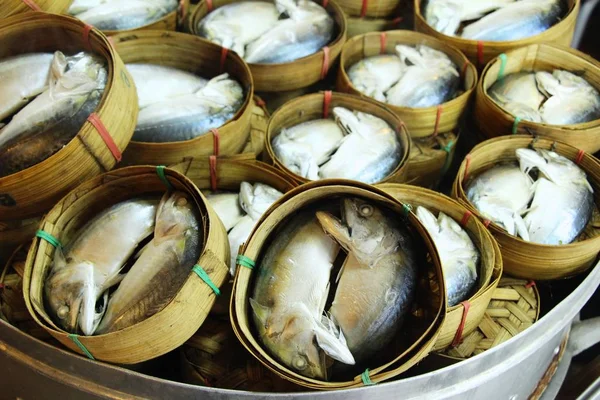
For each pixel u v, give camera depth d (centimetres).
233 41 73
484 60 74
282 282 54
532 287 62
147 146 62
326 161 67
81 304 52
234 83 67
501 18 75
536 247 59
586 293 61
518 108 69
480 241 59
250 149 68
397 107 68
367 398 52
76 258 54
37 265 53
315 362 51
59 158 55
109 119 57
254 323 53
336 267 56
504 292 61
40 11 60
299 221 56
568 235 62
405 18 84
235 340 58
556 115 68
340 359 51
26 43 61
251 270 55
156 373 59
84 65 58
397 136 68
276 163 64
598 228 64
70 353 53
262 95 75
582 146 67
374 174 65
